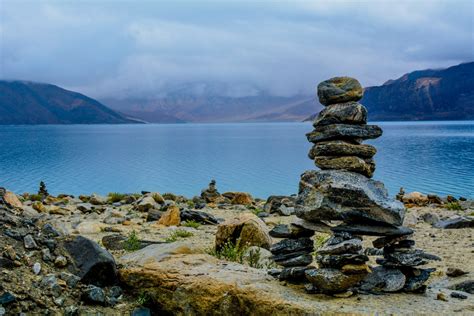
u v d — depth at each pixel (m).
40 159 91.19
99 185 56.19
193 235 18.75
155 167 75.88
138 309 9.94
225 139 186.62
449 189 49.66
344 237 9.14
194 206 29.77
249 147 128.75
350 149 9.53
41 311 9.26
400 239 9.53
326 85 9.87
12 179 61.28
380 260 9.63
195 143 153.38
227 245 15.10
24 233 10.90
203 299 9.58
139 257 11.62
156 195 29.72
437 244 16.72
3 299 9.08
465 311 8.40
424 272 9.47
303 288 9.53
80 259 10.57
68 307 9.52
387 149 106.62
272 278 10.12
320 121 9.80
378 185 9.52
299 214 9.69
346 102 9.73
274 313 8.86
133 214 25.05
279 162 83.31
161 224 21.56
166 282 10.08
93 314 9.56
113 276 10.59
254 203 32.03
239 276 10.05
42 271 10.11
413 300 8.97
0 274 9.59
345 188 9.20
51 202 30.81
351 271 8.92
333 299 8.98
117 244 15.17
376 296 9.15
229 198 33.69
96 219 22.84
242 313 9.26
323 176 9.51
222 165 78.19
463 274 12.06
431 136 170.38
